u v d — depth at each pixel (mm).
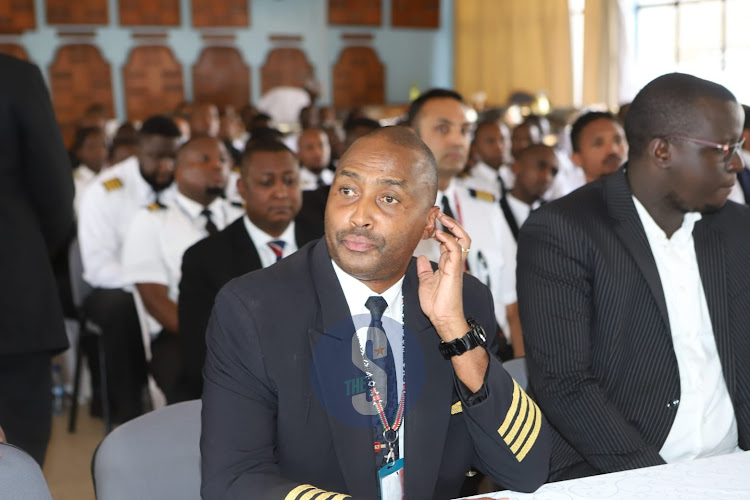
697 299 1610
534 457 1223
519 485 1223
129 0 11297
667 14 9992
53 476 2992
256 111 9047
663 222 1607
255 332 1169
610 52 10336
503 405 1205
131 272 2928
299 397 1169
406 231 1137
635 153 1593
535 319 1597
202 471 1164
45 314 1997
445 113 2469
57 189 2041
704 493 1141
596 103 10570
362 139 1153
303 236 2543
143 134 3574
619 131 2992
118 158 4715
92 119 8406
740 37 9188
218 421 1164
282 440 1184
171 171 3590
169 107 11703
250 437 1157
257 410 1169
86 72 11258
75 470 3049
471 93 12945
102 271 3408
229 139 6426
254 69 12047
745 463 1242
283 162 2381
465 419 1230
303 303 1197
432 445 1204
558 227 1596
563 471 1621
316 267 1221
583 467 1619
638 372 1573
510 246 2742
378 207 1122
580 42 11141
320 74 12391
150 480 1311
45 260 2014
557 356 1563
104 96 11391
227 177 3029
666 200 1576
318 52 12344
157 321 2914
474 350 1205
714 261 1613
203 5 11664
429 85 13203
